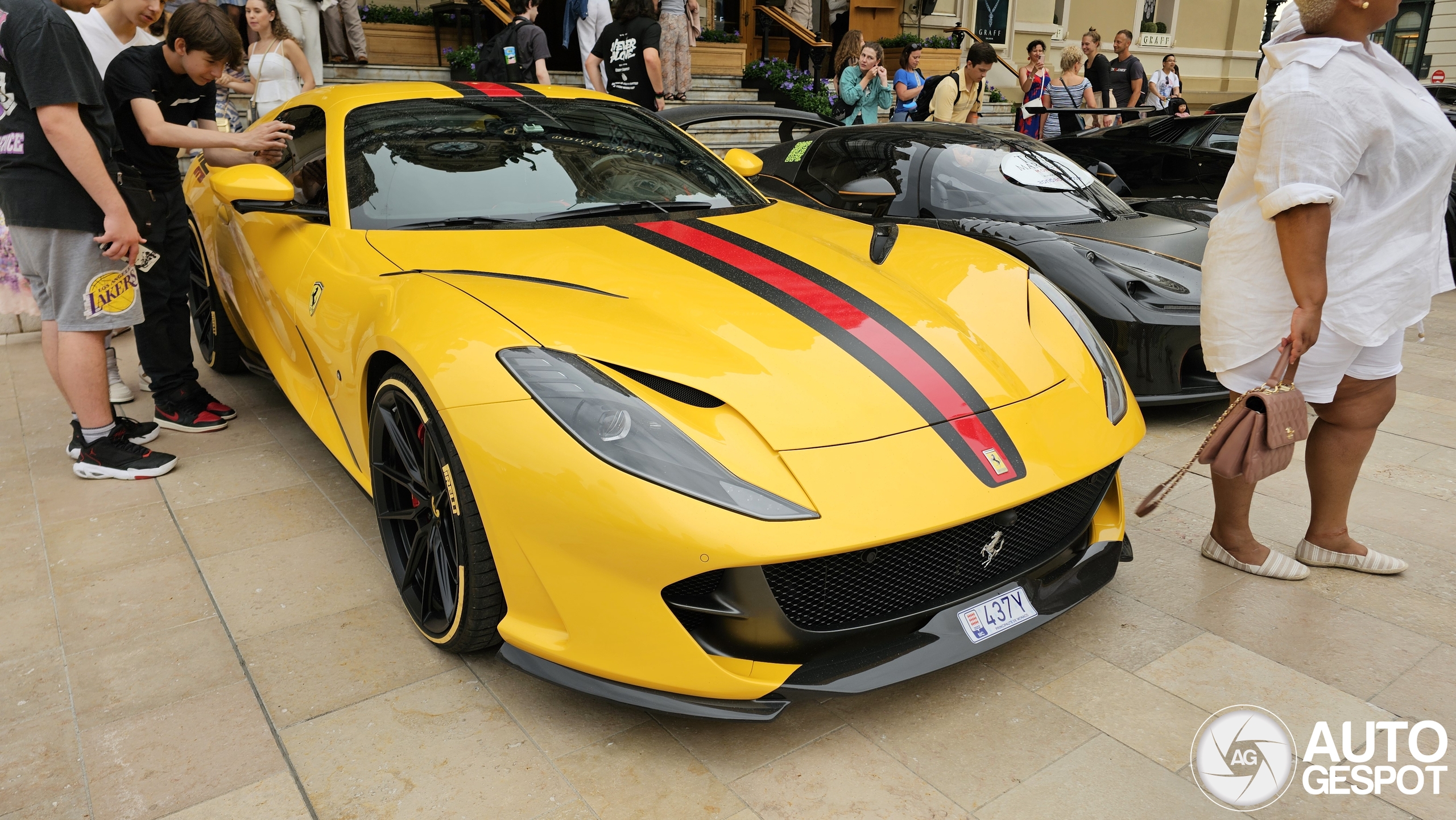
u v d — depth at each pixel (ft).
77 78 9.48
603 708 6.74
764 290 7.33
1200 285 11.80
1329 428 8.27
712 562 5.47
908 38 43.60
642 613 5.77
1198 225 13.73
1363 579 8.49
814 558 5.79
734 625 5.92
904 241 9.06
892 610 6.22
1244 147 7.37
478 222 8.71
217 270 12.18
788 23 41.86
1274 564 8.48
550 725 6.55
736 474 5.66
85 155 9.60
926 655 6.13
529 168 9.46
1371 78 6.68
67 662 7.30
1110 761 6.13
